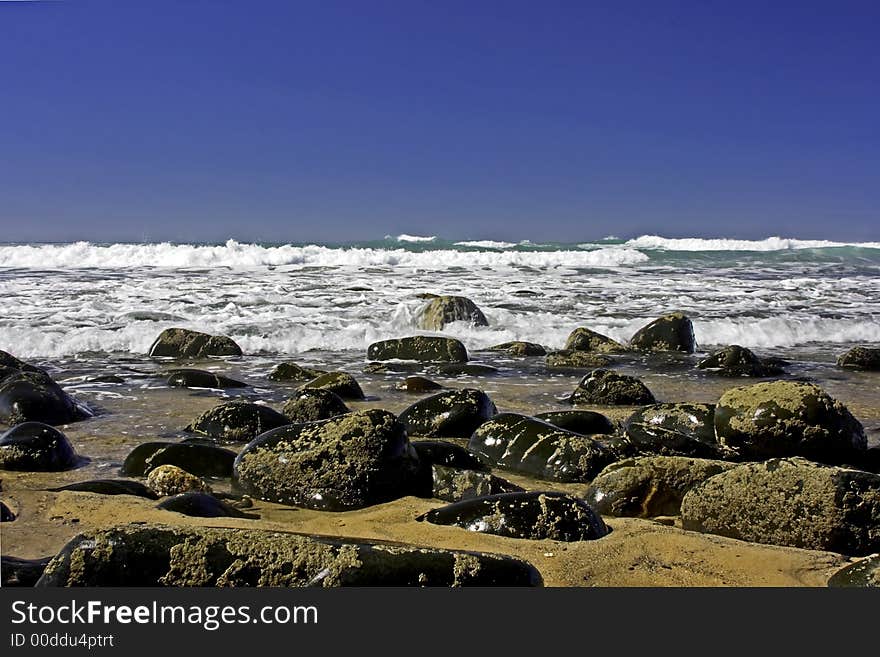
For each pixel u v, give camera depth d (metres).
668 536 4.50
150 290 16.34
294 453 5.40
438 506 5.14
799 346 13.30
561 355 11.38
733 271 21.58
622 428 7.21
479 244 30.25
